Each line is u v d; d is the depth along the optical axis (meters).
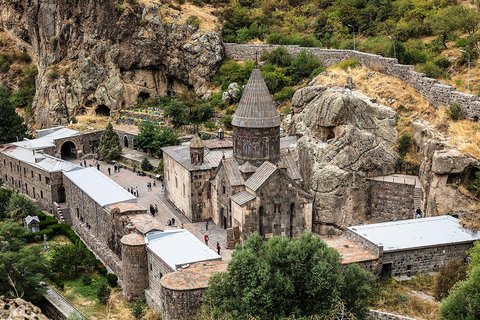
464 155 64.81
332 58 114.31
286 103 115.12
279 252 49.66
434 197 67.06
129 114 131.75
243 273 48.34
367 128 79.94
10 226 66.50
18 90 158.88
